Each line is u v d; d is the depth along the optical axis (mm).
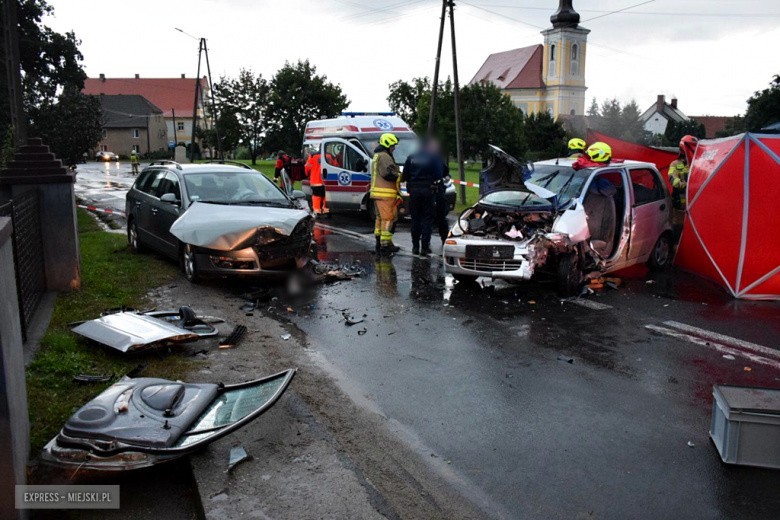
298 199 9930
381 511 3432
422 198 11117
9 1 13711
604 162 9695
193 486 3674
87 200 21719
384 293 8531
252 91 58312
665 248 10367
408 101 56125
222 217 8602
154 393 4062
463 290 8727
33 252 6906
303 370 5645
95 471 3754
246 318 7172
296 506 3443
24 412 3652
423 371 5734
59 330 6168
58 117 19156
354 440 4402
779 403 4098
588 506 3656
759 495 3770
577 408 4957
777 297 8258
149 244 10359
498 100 51125
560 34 95000
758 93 27625
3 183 7293
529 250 8203
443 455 4227
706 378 5555
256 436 4230
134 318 6227
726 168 8773
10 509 3084
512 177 9219
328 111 56562
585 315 7535
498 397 5164
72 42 24125
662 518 3547
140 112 90062
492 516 3551
